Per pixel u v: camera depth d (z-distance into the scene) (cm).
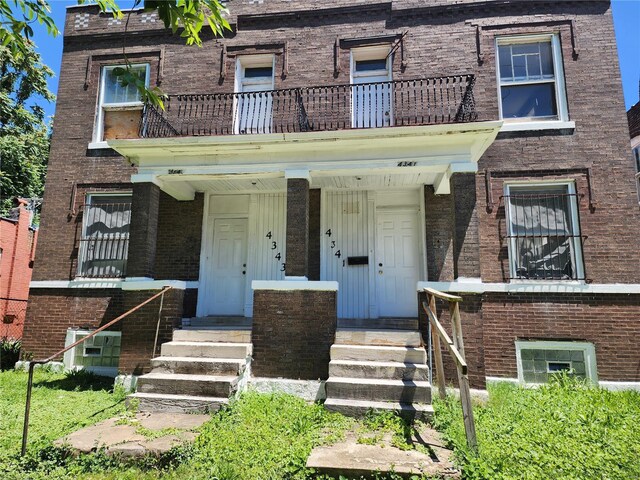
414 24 879
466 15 866
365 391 539
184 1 372
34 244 1403
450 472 367
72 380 760
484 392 602
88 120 946
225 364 605
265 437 449
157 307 694
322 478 373
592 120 794
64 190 925
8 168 1822
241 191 918
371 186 876
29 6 424
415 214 887
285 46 909
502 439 443
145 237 724
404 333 635
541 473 377
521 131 805
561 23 832
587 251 752
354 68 909
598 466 393
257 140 687
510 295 759
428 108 837
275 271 895
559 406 567
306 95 882
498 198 794
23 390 675
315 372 633
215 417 509
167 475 384
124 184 913
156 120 872
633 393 649
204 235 903
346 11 902
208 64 929
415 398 529
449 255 827
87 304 879
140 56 954
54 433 477
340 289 873
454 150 682
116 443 428
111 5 402
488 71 839
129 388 670
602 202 764
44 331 878
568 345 736
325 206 902
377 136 667
